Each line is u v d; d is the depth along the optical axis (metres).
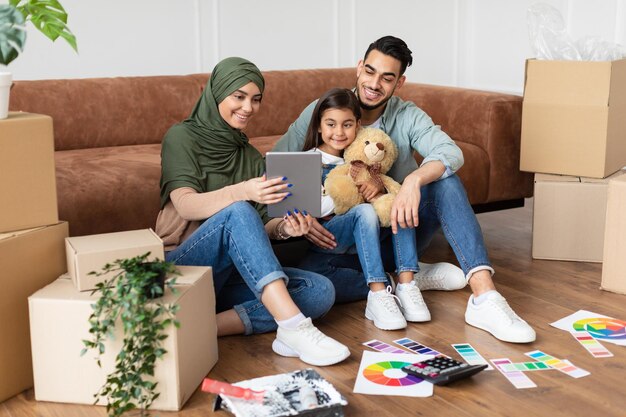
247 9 4.39
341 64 4.82
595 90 2.89
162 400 1.79
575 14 4.64
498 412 1.80
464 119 3.34
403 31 5.04
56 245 1.95
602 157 2.91
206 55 4.30
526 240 3.31
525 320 2.37
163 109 3.38
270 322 2.25
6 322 1.84
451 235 2.36
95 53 3.91
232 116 2.30
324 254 2.46
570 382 1.95
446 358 2.02
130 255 1.84
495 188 3.28
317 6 4.65
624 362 2.07
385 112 2.58
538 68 3.01
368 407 1.82
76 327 1.79
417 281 2.63
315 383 1.84
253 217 2.04
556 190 2.96
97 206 2.67
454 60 5.31
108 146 3.28
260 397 1.77
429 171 2.33
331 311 2.46
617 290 2.62
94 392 1.81
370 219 2.31
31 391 1.92
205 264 2.12
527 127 3.06
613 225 2.60
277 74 3.65
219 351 2.15
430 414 1.79
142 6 4.02
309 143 2.49
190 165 2.26
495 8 5.07
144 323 1.69
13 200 1.85
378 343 2.19
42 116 1.90
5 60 1.83
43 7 2.14
